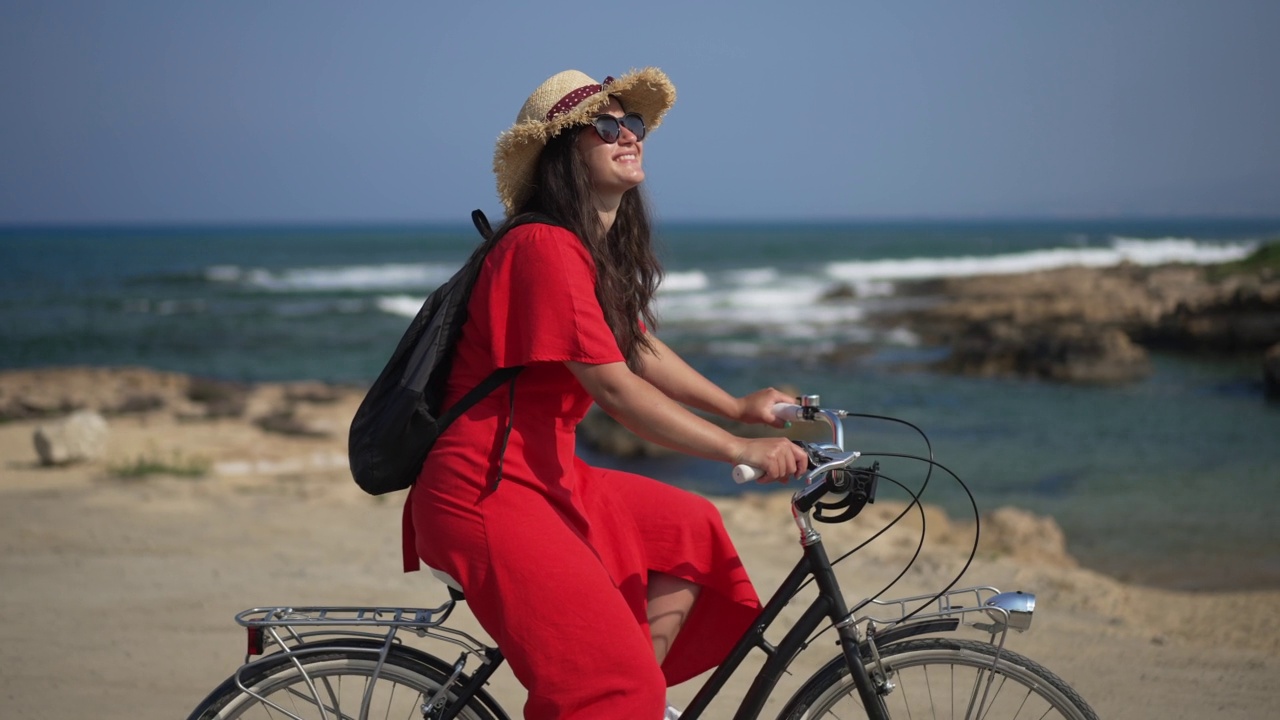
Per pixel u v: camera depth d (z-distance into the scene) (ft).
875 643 7.75
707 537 8.23
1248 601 19.29
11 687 12.48
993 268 211.00
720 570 8.17
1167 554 28.19
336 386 62.49
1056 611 17.65
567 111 7.65
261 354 90.33
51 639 14.47
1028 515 27.78
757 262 229.04
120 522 23.88
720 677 7.78
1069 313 101.86
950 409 61.00
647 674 7.18
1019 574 20.18
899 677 7.89
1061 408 61.31
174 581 18.04
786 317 116.57
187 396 55.16
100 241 384.68
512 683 13.12
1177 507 34.99
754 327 107.14
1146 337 93.86
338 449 40.37
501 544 7.22
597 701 7.11
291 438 43.32
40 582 17.80
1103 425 54.80
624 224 8.30
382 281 175.22
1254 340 88.48
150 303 135.33
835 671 7.75
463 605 16.58
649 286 8.46
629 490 8.41
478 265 7.55
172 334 103.04
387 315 122.83
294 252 288.30
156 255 270.67
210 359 86.89
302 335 103.50
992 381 74.38
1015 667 7.69
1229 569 26.43
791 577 7.82
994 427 54.24
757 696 7.75
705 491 40.06
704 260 236.02
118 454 37.06
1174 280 121.70
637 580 8.04
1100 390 69.41
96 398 52.75
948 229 572.92
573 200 7.61
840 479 7.41
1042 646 15.24
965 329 100.22
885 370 79.66
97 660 13.57
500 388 7.45
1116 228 591.78
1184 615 18.03
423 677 7.70
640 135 7.76
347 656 7.68
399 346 7.66
